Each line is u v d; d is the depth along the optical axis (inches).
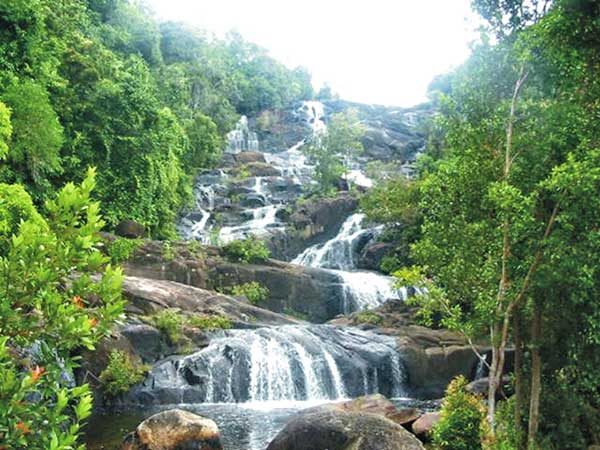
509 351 794.2
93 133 1206.3
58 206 137.9
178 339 831.1
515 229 308.8
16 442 114.6
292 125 2699.3
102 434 561.0
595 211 285.1
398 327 1024.2
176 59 2490.2
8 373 118.5
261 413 690.2
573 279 294.0
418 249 385.7
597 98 327.9
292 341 866.1
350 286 1257.4
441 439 377.7
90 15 1918.1
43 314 129.1
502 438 337.7
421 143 2354.8
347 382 845.8
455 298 377.1
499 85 385.4
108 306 135.5
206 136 1966.0
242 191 1849.2
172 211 1486.2
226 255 1239.5
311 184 1911.9
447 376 885.2
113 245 1064.2
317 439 359.3
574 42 316.5
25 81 987.3
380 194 1439.5
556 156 340.2
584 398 350.6
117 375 723.4
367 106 2901.1
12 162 927.0
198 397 767.1
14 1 986.7
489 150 366.9
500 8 386.0
